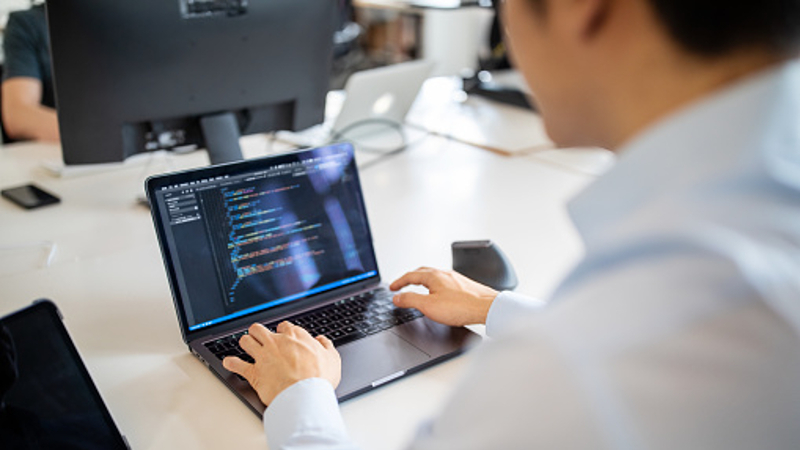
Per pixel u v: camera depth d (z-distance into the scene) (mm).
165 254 1094
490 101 2566
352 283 1247
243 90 1668
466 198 1730
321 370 922
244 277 1150
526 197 1743
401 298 1155
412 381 1000
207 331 1104
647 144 444
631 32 448
